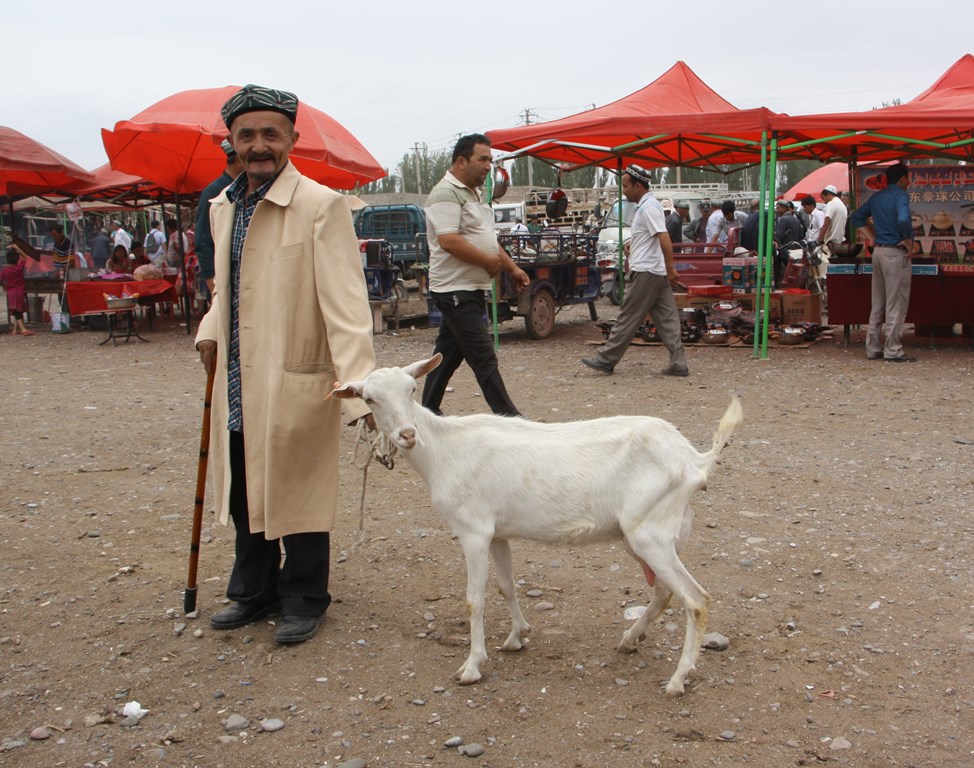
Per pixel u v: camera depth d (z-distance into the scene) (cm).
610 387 963
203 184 1525
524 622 401
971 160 1299
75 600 465
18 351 1379
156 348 1384
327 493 407
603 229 2323
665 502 353
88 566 511
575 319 1661
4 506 615
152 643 418
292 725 348
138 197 1845
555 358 1175
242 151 389
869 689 365
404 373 362
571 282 1461
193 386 1045
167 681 384
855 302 1177
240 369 397
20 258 1606
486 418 385
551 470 364
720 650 399
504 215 2841
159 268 1709
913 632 411
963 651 392
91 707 364
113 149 1338
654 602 390
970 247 1195
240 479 424
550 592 465
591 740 333
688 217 2380
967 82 1272
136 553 530
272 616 443
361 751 331
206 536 556
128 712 356
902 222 1052
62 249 1762
